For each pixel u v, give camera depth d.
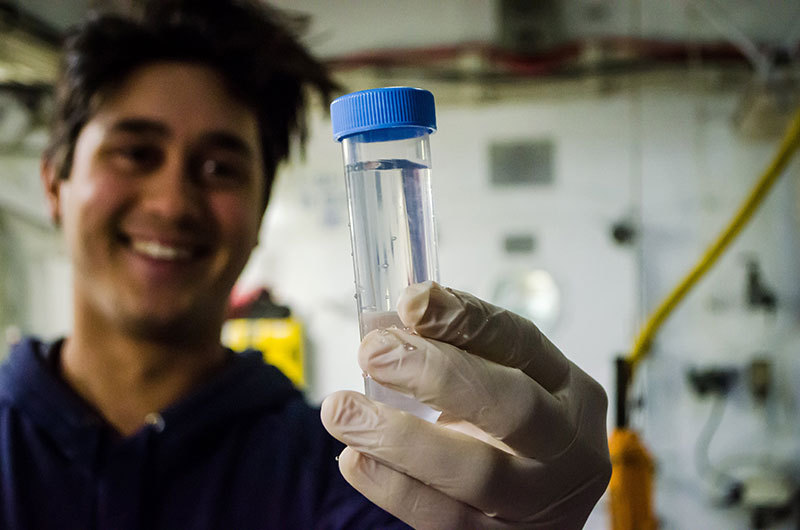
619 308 3.79
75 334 1.16
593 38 3.56
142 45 1.11
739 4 3.48
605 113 3.84
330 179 3.95
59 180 1.20
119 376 1.15
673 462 3.76
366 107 0.66
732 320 3.74
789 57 3.04
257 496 1.11
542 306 3.83
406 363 0.69
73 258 1.13
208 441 1.14
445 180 3.93
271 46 1.20
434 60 3.60
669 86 3.68
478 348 0.74
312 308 3.98
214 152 1.13
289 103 1.29
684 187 3.79
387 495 0.76
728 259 3.75
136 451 1.08
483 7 3.58
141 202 1.08
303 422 1.22
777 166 1.49
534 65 3.58
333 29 3.66
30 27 3.05
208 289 1.13
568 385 0.81
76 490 1.06
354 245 0.72
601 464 0.81
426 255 0.72
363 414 0.73
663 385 3.78
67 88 1.16
